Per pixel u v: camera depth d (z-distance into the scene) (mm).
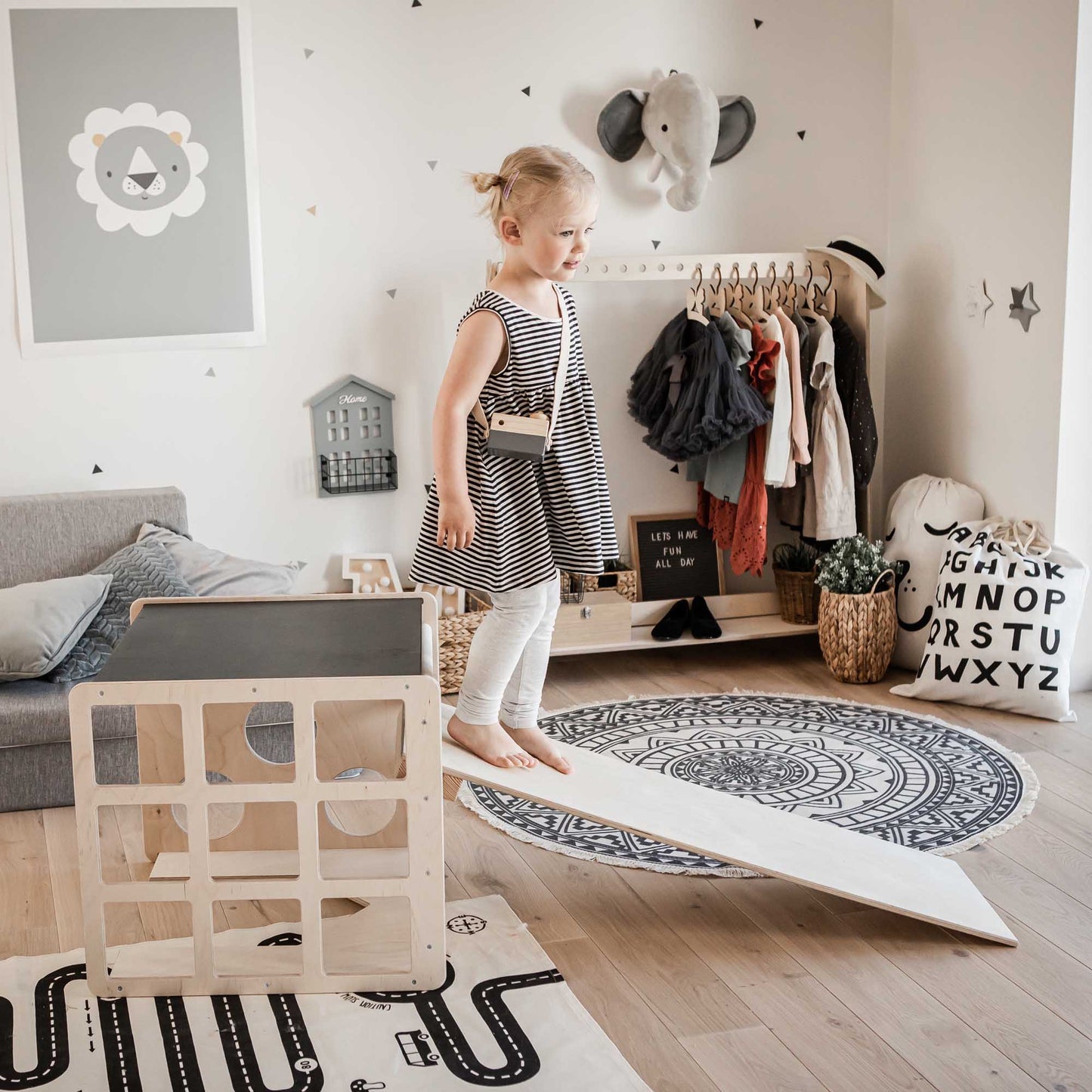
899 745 3326
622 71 3965
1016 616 3541
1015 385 3783
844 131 4227
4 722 2846
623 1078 1855
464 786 3072
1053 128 3553
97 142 3500
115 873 2572
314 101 3672
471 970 2170
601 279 3830
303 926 2082
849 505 3963
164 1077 1867
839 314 4074
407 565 3988
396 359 3871
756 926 2377
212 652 2189
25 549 3309
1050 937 2311
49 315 3529
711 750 3301
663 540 4246
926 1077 1880
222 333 3678
